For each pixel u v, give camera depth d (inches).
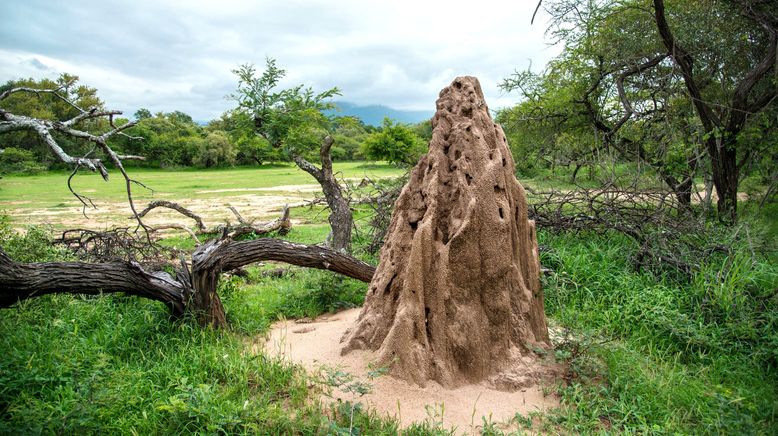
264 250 266.8
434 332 192.9
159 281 237.3
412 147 976.3
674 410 175.0
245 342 235.9
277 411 163.8
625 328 249.8
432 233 197.6
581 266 304.3
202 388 170.6
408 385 186.5
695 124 473.4
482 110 218.5
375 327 207.2
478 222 197.8
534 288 216.2
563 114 571.5
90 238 413.4
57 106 1883.6
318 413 166.7
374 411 167.0
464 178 202.8
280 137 466.3
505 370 195.6
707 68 492.4
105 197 1142.3
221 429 152.7
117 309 265.9
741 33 461.7
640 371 199.9
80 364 190.7
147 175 2044.8
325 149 449.1
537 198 474.9
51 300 263.3
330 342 228.1
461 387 189.6
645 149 526.0
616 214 369.7
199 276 240.1
